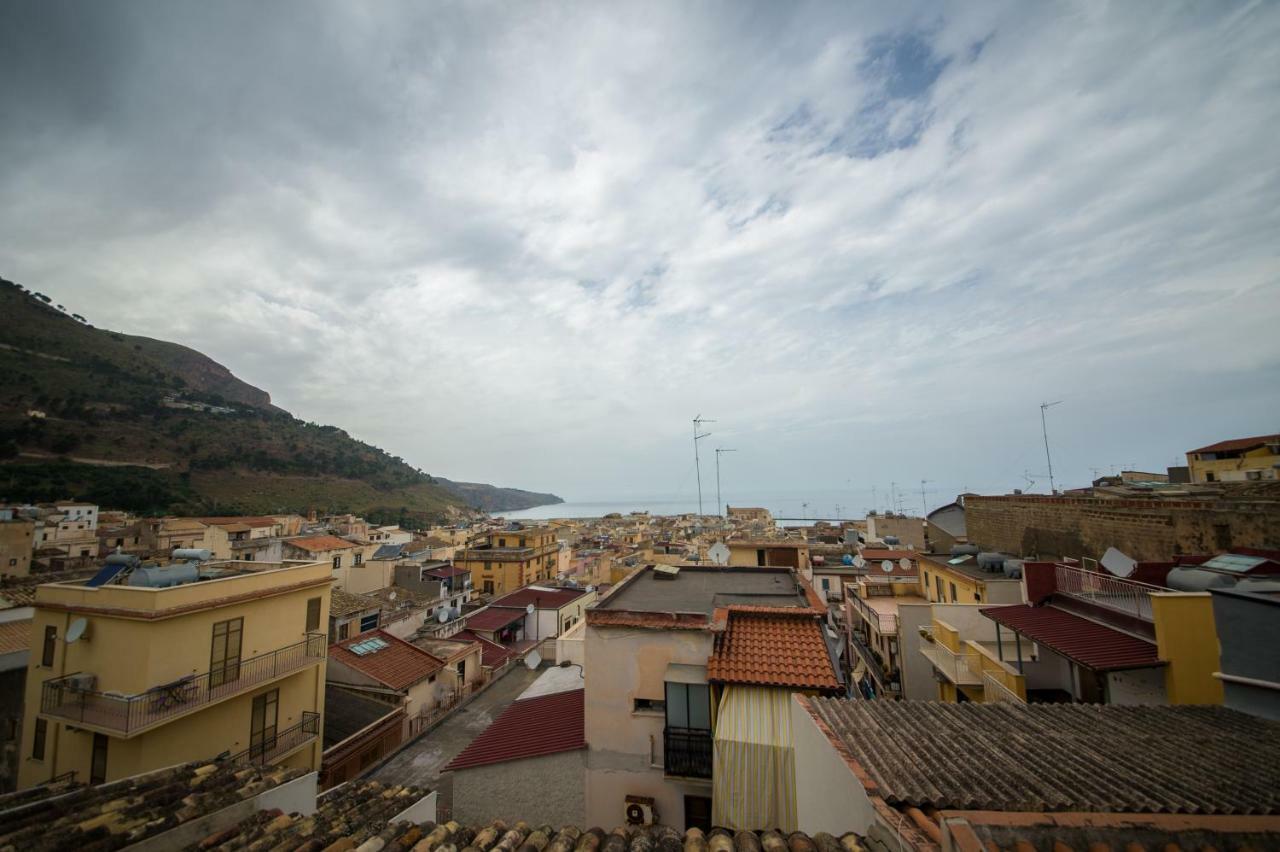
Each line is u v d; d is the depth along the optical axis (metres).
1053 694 16.33
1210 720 8.13
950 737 7.07
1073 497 23.73
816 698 8.68
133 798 7.57
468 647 32.56
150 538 69.75
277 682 19.33
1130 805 5.17
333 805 8.13
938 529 38.56
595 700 12.92
